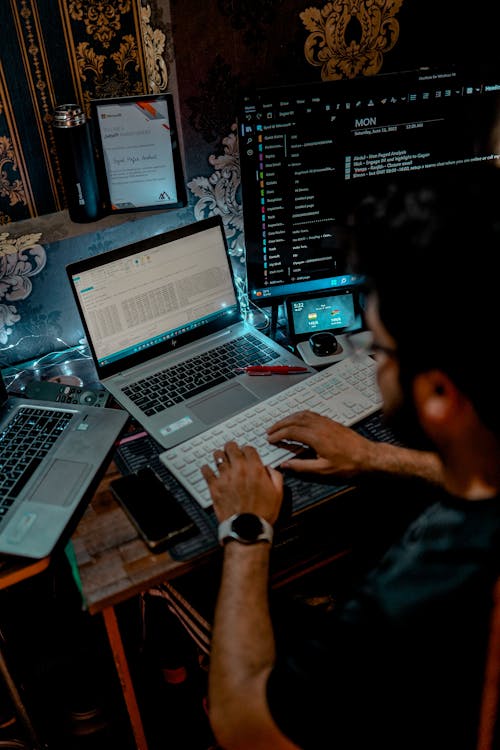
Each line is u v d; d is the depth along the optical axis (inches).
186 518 47.7
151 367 63.9
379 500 63.7
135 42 62.1
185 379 62.3
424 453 49.6
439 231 25.2
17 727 66.8
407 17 67.4
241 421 56.2
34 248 63.2
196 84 63.0
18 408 57.7
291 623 56.4
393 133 62.4
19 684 64.1
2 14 55.4
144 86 64.7
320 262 67.4
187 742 66.0
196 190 69.0
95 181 63.1
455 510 28.0
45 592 71.6
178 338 65.9
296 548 60.9
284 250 65.9
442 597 27.0
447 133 63.6
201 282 66.2
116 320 61.7
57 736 66.4
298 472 50.1
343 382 60.4
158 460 54.2
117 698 66.1
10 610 70.2
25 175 62.9
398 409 29.3
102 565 45.5
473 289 24.6
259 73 65.2
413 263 25.5
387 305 26.8
